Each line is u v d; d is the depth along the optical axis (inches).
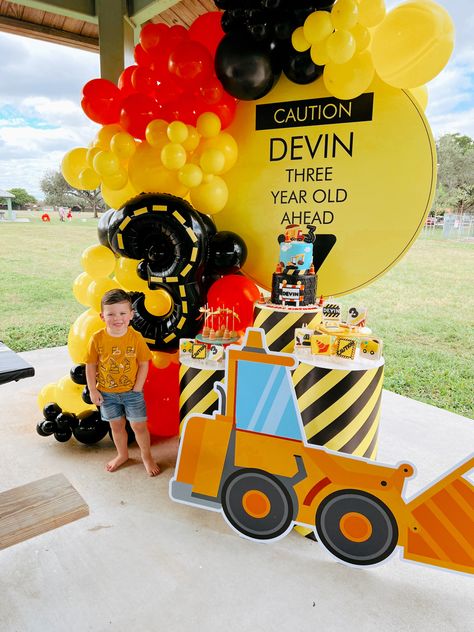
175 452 116.0
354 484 75.5
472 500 69.5
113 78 155.9
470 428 131.5
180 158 100.5
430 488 71.7
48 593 70.5
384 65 89.4
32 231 561.3
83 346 115.6
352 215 111.9
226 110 109.6
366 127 106.4
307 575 75.9
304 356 87.7
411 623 66.5
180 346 104.2
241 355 81.4
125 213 106.0
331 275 116.8
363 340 87.0
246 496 82.7
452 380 186.1
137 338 100.3
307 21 88.7
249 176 120.6
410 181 105.3
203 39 112.8
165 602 69.1
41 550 80.0
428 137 101.8
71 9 155.9
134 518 89.4
